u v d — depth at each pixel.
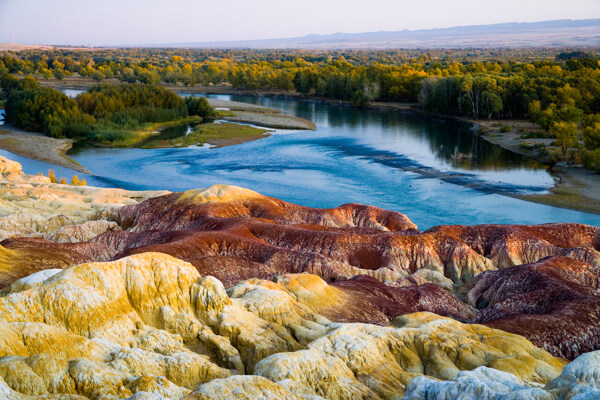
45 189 91.19
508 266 64.38
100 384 26.22
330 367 33.16
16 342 28.23
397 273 62.28
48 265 54.75
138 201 89.06
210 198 81.81
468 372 31.38
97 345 30.95
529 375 34.53
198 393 26.17
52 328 29.98
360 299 48.41
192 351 35.06
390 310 48.03
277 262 61.00
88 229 72.31
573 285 53.25
